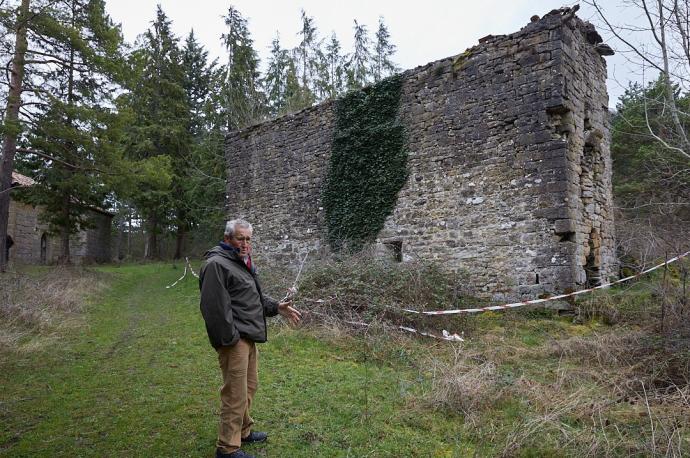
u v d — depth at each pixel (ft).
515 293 29.17
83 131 43.73
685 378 15.01
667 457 10.11
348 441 11.40
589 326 24.47
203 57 98.94
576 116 30.17
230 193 50.06
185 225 83.30
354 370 17.26
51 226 58.90
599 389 15.06
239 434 10.12
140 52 47.29
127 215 116.26
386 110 36.99
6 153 41.29
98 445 11.07
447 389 13.98
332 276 27.37
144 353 19.89
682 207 35.63
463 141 32.42
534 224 28.96
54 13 40.27
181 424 12.28
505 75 30.81
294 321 12.14
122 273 57.77
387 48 96.63
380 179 36.78
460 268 31.48
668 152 32.99
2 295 25.62
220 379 16.14
